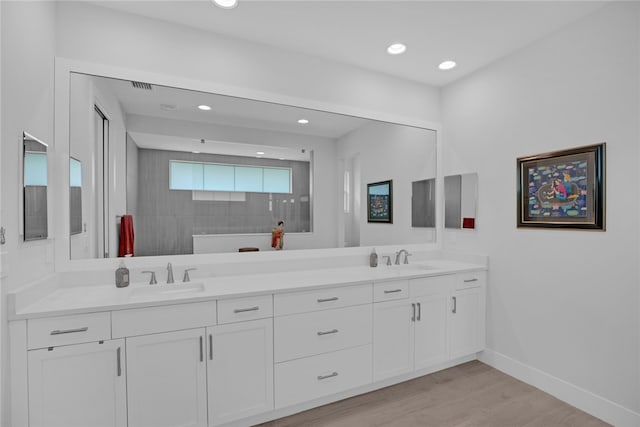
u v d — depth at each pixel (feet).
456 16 7.00
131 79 6.83
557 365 7.54
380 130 9.73
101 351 5.20
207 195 7.67
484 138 9.32
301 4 6.57
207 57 7.52
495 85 9.02
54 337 4.93
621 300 6.42
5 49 4.49
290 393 6.64
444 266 9.29
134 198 7.00
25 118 5.10
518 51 8.41
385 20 7.13
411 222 10.27
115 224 6.82
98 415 5.20
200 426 5.87
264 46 8.13
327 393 7.02
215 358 5.98
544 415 6.87
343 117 9.19
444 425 6.54
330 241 9.13
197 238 7.58
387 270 8.82
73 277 6.44
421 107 10.38
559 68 7.50
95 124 6.65
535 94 8.02
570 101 7.29
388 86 9.83
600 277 6.74
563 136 7.42
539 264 7.93
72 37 6.38
